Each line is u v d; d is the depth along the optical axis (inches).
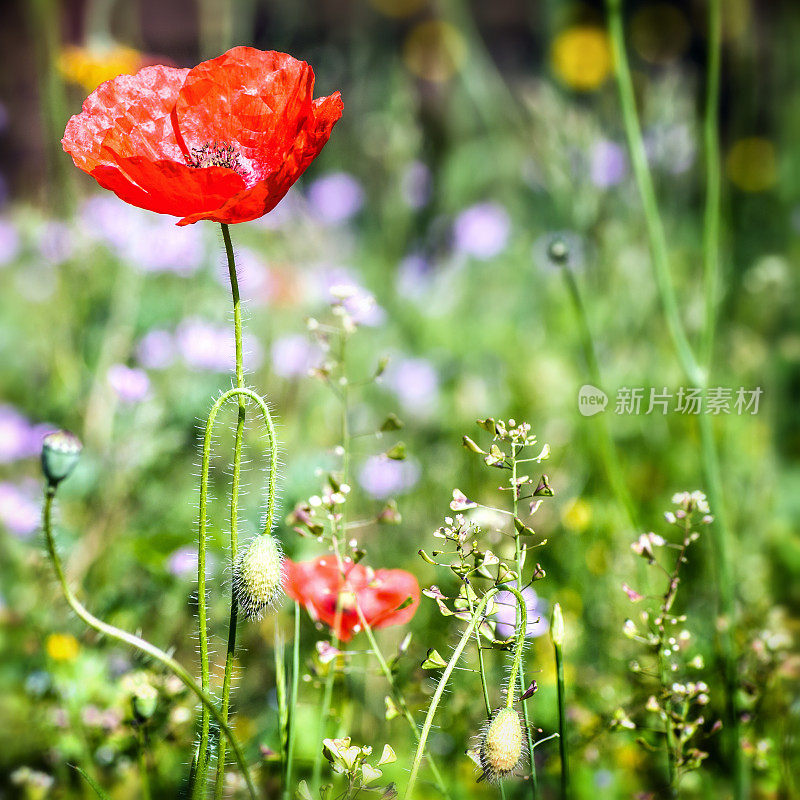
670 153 63.8
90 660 38.5
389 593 34.5
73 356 48.8
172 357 48.8
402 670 38.3
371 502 44.6
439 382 59.6
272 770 36.5
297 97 32.6
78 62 47.4
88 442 44.7
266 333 50.3
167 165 31.7
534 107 59.1
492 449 33.2
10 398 58.5
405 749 37.4
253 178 33.1
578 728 37.1
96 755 37.1
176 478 44.2
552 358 59.2
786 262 66.1
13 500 42.4
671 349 54.7
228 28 55.7
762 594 39.1
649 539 34.4
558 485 44.1
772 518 43.5
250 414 47.5
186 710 36.0
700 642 38.5
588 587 40.8
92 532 41.6
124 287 50.5
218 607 39.9
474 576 33.5
